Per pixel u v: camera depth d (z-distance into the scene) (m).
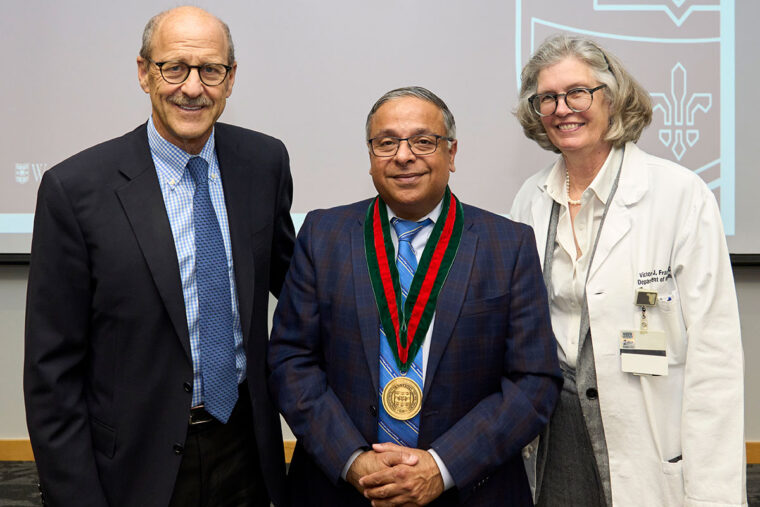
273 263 1.78
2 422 3.29
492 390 1.48
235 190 1.54
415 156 1.40
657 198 1.57
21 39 3.02
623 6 2.90
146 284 1.39
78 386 1.43
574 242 1.65
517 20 2.94
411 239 1.52
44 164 3.06
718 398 1.47
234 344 1.49
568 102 1.57
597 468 1.55
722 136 2.95
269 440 1.54
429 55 2.97
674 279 1.55
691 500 1.46
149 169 1.45
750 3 2.90
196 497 1.47
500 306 1.46
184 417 1.41
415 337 1.44
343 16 2.98
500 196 3.02
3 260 3.09
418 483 1.33
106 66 3.01
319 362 1.55
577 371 1.57
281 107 3.03
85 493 1.37
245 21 2.99
